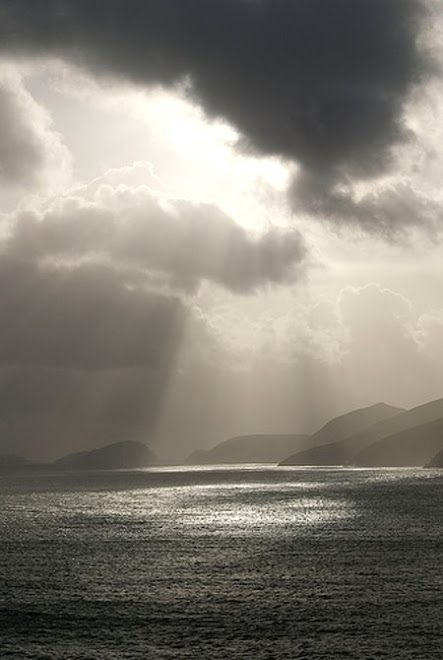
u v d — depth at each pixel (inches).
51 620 1601.9
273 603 1734.7
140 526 3848.4
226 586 1966.0
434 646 1339.8
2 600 1825.8
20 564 2463.1
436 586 1905.8
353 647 1348.4
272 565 2333.9
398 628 1472.7
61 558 2608.3
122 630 1504.7
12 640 1441.9
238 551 2714.1
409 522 3782.0
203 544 2965.1
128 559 2541.8
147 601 1787.6
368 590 1872.5
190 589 1934.1
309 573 2159.2
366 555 2534.5
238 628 1503.4
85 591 1935.3
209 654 1323.8
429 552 2583.7
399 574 2107.5
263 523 3878.0
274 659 1286.9
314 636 1428.4
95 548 2906.0
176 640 1421.0
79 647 1385.3
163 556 2605.8
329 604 1711.4
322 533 3307.1
